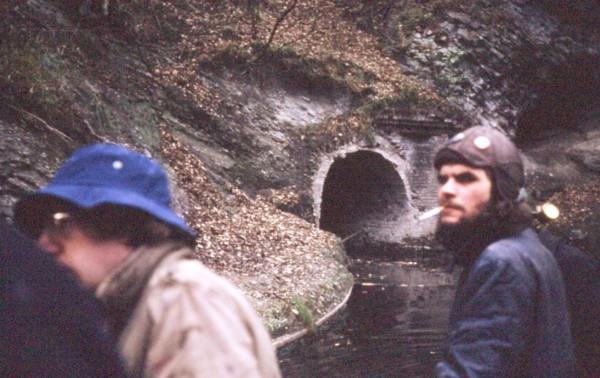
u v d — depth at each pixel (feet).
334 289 54.34
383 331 46.34
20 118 44.88
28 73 46.91
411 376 36.68
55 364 4.48
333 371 37.24
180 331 6.65
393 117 79.30
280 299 46.14
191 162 60.34
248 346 6.79
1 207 39.19
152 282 6.87
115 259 7.06
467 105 89.30
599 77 105.60
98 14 61.77
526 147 102.06
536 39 98.22
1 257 4.59
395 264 77.30
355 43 84.38
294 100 74.84
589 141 100.83
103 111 52.75
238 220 58.95
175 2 72.95
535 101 99.04
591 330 11.72
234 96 70.54
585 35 103.55
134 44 64.85
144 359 6.68
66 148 46.21
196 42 71.15
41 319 4.54
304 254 57.00
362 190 84.12
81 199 6.98
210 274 7.06
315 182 71.77
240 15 76.28
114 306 6.80
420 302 56.59
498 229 10.23
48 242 7.14
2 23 49.90
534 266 9.91
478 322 9.60
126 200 7.01
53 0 59.00
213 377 6.53
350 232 84.64
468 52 90.58
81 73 54.95
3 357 4.41
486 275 9.76
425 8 90.99
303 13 83.10
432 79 88.22
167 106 64.69
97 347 4.69
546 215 12.14
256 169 67.56
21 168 41.32
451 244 10.46
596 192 93.30
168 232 7.20
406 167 81.00
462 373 9.44
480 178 10.27
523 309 9.64
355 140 75.87
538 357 9.75
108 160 7.18
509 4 97.91
